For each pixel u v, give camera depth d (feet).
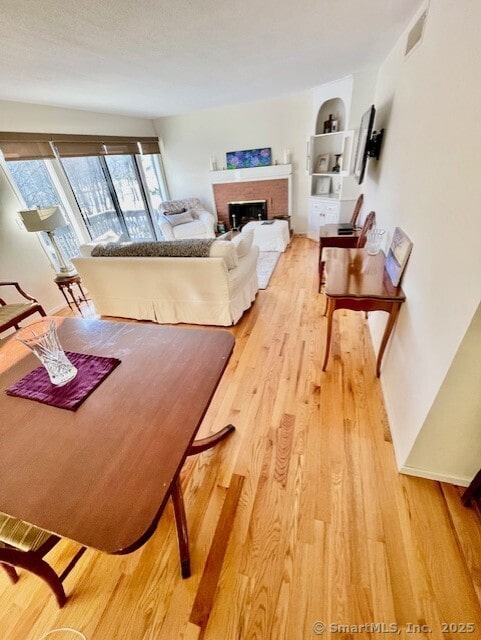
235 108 15.70
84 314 10.80
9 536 2.88
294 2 5.05
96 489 2.22
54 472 2.38
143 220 17.26
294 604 3.26
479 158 2.88
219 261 7.65
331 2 5.15
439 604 3.18
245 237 9.28
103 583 3.56
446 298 3.48
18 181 10.04
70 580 3.59
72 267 10.71
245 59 7.84
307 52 7.81
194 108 15.06
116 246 8.50
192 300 8.66
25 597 3.50
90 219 13.29
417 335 4.37
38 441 2.68
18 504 2.17
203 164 17.80
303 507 4.13
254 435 5.29
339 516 3.99
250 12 5.25
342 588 3.34
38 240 10.49
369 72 10.61
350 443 5.00
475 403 3.47
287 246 15.84
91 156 12.85
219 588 3.43
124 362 3.67
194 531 3.98
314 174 14.69
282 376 6.67
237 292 8.73
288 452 4.93
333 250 7.50
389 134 7.13
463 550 3.58
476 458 3.96
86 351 3.94
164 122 17.06
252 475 4.61
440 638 2.98
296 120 15.26
